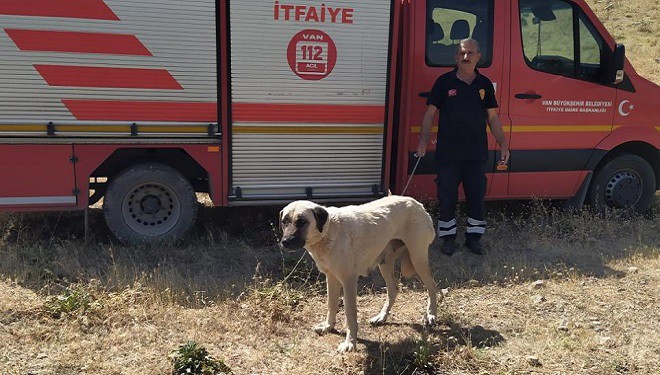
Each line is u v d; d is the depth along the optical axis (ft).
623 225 25.34
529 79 23.58
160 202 21.35
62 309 15.81
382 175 22.63
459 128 21.02
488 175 23.93
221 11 19.85
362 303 18.06
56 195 19.81
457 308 17.74
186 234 21.75
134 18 19.25
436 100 21.17
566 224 24.84
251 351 14.73
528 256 22.04
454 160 21.34
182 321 15.96
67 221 23.29
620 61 24.03
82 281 18.12
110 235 22.16
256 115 20.90
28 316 15.64
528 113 23.75
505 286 19.47
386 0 21.40
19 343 14.28
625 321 16.98
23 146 19.20
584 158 24.81
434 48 22.59
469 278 20.10
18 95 18.85
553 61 23.94
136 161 21.20
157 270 18.56
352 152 22.17
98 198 21.62
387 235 15.15
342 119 21.79
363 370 13.99
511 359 14.73
